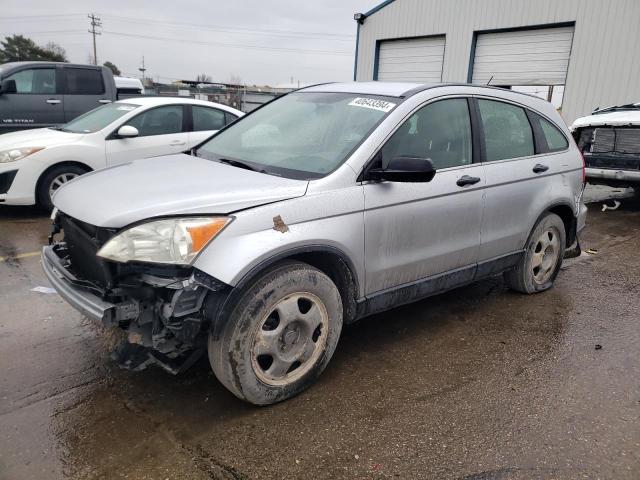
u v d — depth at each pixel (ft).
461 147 12.67
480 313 14.51
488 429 9.36
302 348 9.95
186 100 26.53
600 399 10.42
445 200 11.92
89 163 23.58
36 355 11.37
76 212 9.43
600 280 17.63
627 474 8.32
